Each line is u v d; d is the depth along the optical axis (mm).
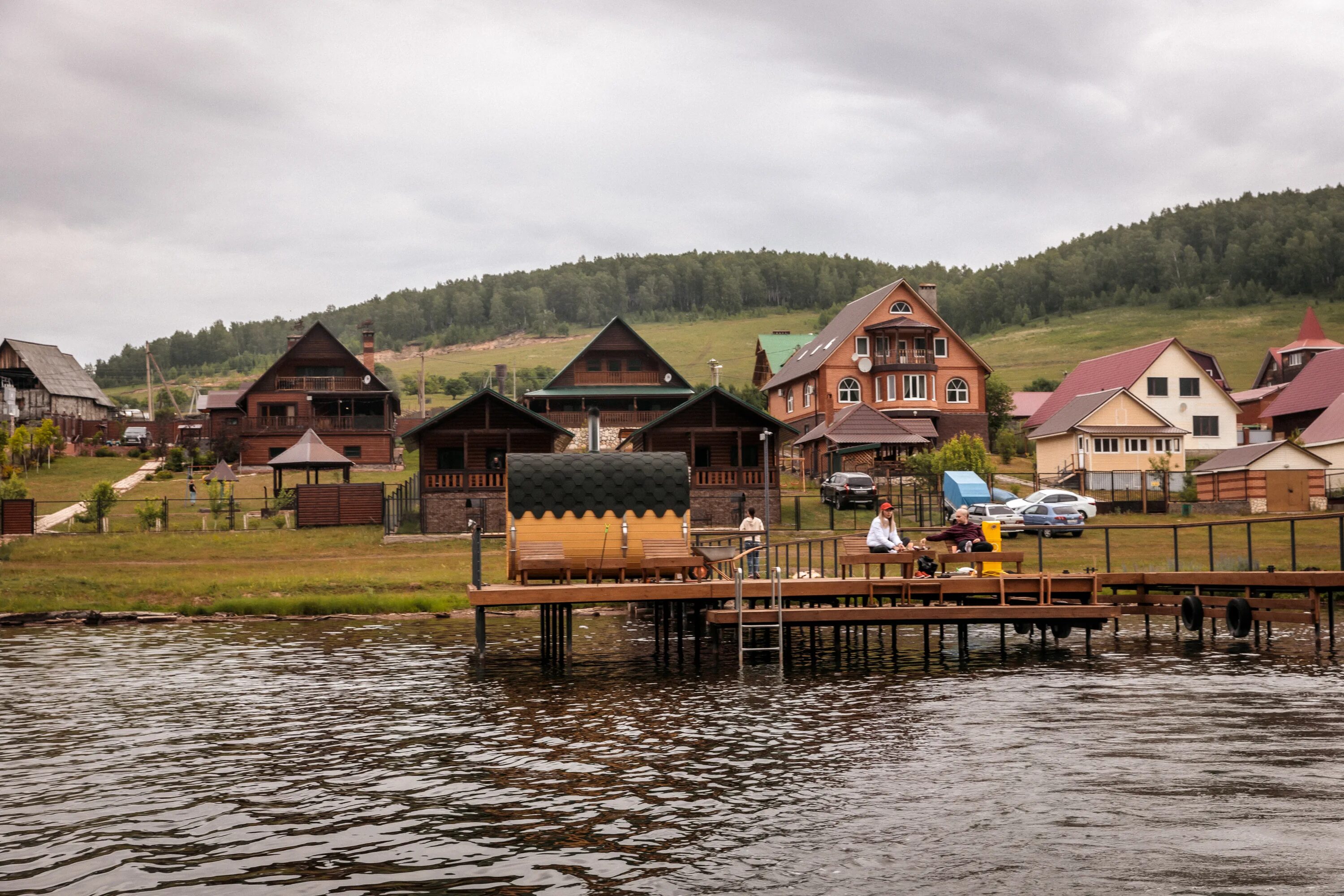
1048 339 186375
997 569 24547
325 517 51094
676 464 24625
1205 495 57344
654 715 17281
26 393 91938
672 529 24094
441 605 35812
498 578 39562
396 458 82688
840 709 17578
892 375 74562
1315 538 43969
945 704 17812
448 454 53094
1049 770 13172
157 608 35156
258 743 15625
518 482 23875
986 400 82875
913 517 52125
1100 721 16016
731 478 53031
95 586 37469
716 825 11266
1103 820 11164
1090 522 51688
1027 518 46969
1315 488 53000
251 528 51156
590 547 23844
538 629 31219
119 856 10602
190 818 11852
